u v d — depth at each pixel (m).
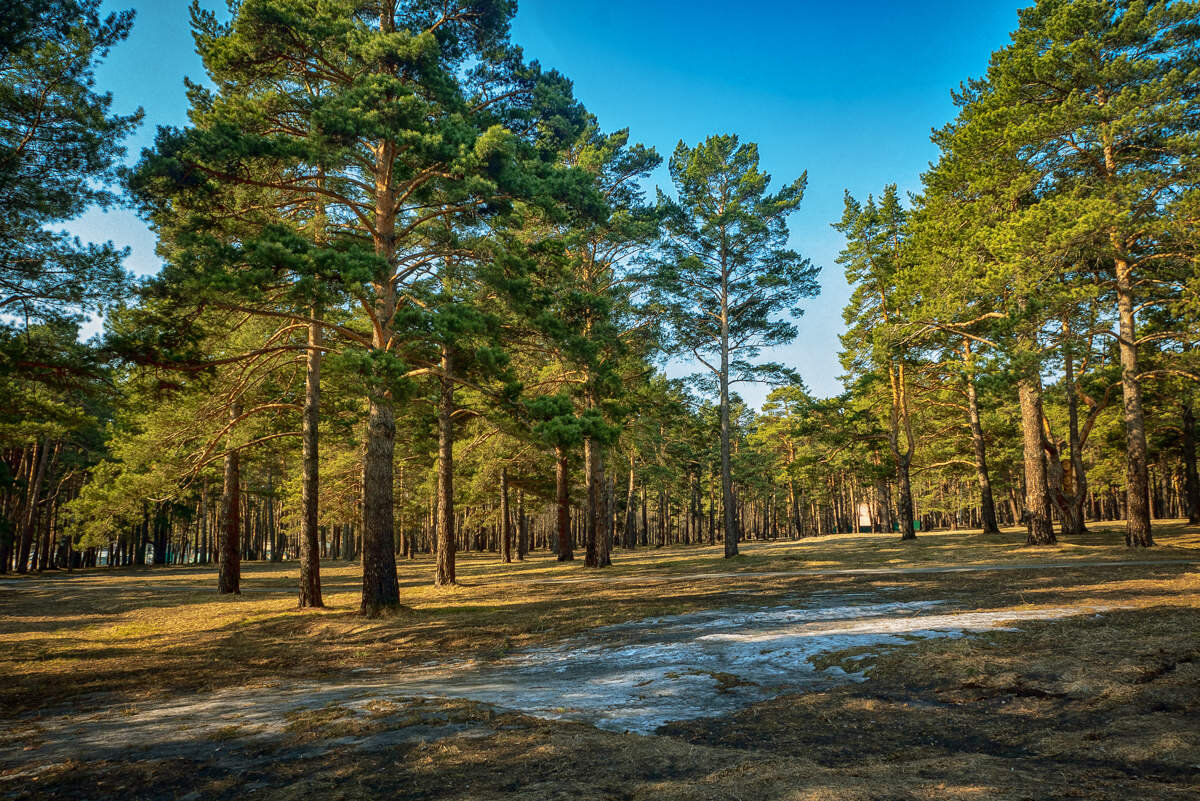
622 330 30.72
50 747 6.49
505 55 18.83
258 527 77.81
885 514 58.47
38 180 13.16
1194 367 22.58
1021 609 11.60
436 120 16.02
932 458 49.41
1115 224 20.66
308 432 19.83
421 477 49.78
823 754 5.20
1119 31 22.61
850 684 7.42
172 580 38.34
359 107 14.72
